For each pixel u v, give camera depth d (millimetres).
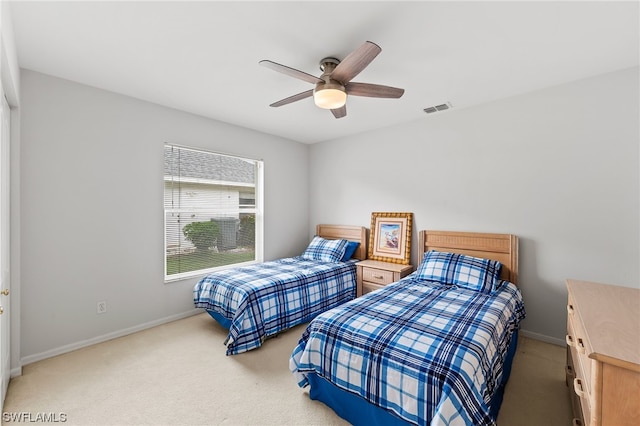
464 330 1699
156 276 3105
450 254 2973
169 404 1860
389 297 2344
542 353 2506
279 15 1684
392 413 1454
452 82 2564
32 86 2340
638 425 918
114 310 2803
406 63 2232
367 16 1685
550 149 2684
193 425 1687
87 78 2496
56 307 2467
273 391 1994
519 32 1837
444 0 1555
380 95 2248
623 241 2363
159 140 3111
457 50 2049
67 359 2391
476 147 3121
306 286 3098
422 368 1407
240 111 3314
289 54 2105
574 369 1604
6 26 1516
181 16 1698
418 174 3588
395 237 3756
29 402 1864
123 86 2658
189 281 3391
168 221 3275
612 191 2402
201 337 2826
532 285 2793
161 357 2438
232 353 2471
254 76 2463
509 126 2902
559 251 2654
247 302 2576
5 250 1994
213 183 3699
